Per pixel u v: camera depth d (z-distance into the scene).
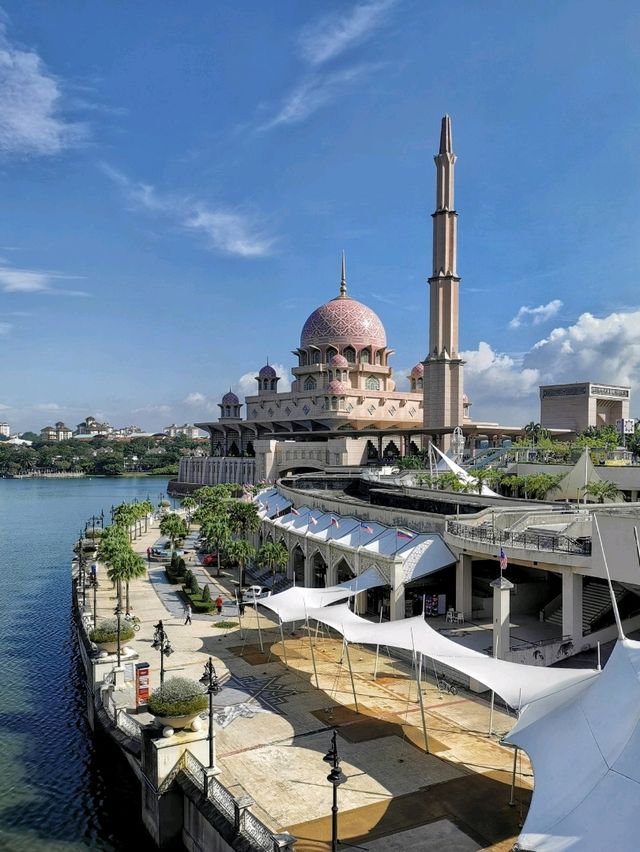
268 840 26.39
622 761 22.14
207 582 86.75
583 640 48.62
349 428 194.75
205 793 31.05
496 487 116.50
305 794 32.19
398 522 69.31
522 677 33.47
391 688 46.97
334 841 24.80
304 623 65.69
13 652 65.06
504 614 44.97
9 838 33.97
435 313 170.12
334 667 51.81
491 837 28.42
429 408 171.25
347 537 69.06
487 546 52.78
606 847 19.36
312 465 181.88
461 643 52.16
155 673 50.22
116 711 40.91
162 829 32.84
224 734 39.25
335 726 40.31
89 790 39.09
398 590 57.22
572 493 87.38
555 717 26.72
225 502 115.12
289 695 45.66
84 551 104.56
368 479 113.00
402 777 33.78
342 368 199.62
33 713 50.19
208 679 33.66
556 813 21.52
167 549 112.88
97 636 48.59
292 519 86.94
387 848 27.62
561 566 48.12
